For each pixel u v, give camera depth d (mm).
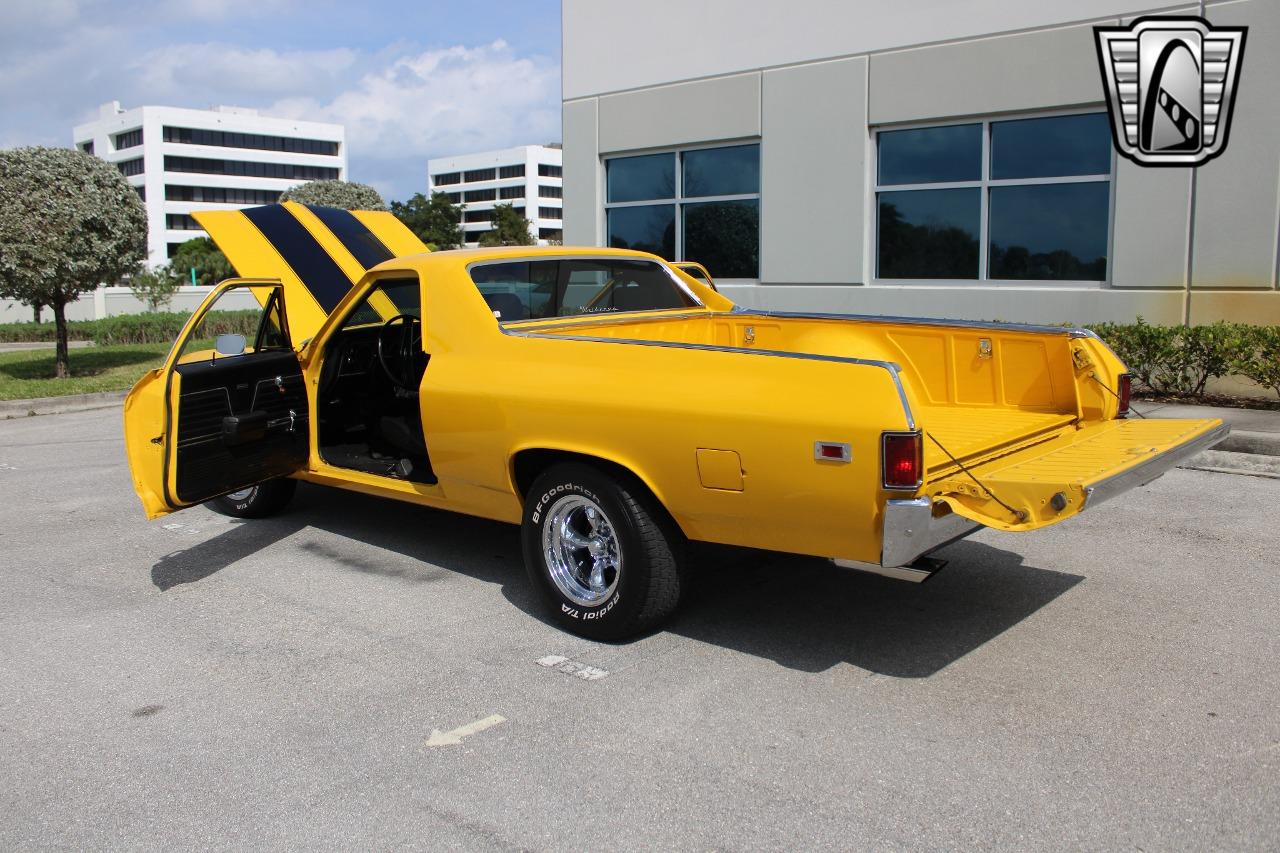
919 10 11203
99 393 12789
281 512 6797
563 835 2961
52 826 3076
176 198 110875
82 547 6090
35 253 13664
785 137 12359
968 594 4961
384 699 3898
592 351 4379
